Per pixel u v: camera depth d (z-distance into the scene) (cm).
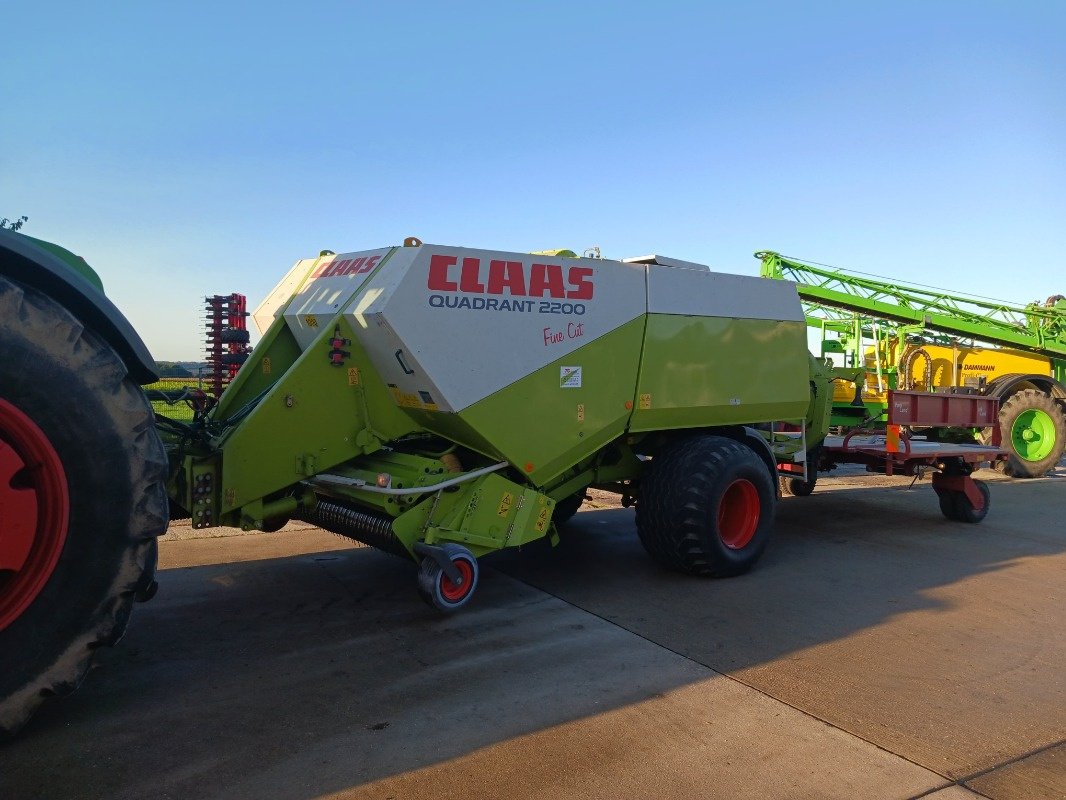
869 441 857
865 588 534
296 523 709
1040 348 1321
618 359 511
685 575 557
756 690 358
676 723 323
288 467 437
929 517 803
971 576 569
